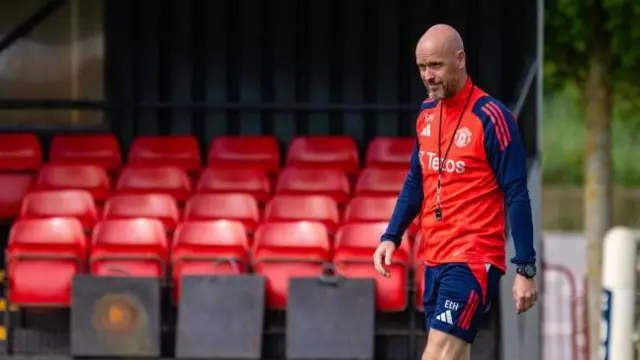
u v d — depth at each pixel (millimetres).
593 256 54031
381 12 46625
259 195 43125
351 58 46719
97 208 41781
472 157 24125
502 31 46312
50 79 47469
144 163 45594
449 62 24016
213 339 36781
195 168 45500
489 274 24203
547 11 52062
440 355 24203
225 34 46906
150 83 47156
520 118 40500
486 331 37656
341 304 36562
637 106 59219
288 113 47031
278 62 46906
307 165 45312
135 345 36875
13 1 47469
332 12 46781
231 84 47156
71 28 47375
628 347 29156
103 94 47344
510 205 23891
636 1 50094
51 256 38344
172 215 40719
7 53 47500
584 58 53406
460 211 24297
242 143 45875
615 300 29188
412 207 25250
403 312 38094
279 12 46781
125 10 47062
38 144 45531
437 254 24578
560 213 118500
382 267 25281
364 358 36406
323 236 38281
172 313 38500
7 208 43562
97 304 36938
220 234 38469
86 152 45781
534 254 23766
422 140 24734
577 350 52594
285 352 37531
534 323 40625
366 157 45281
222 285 36938
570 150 131000
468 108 24219
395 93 46688
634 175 127500
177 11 46938
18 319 38844
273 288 37812
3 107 47375
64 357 37406
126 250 38469
